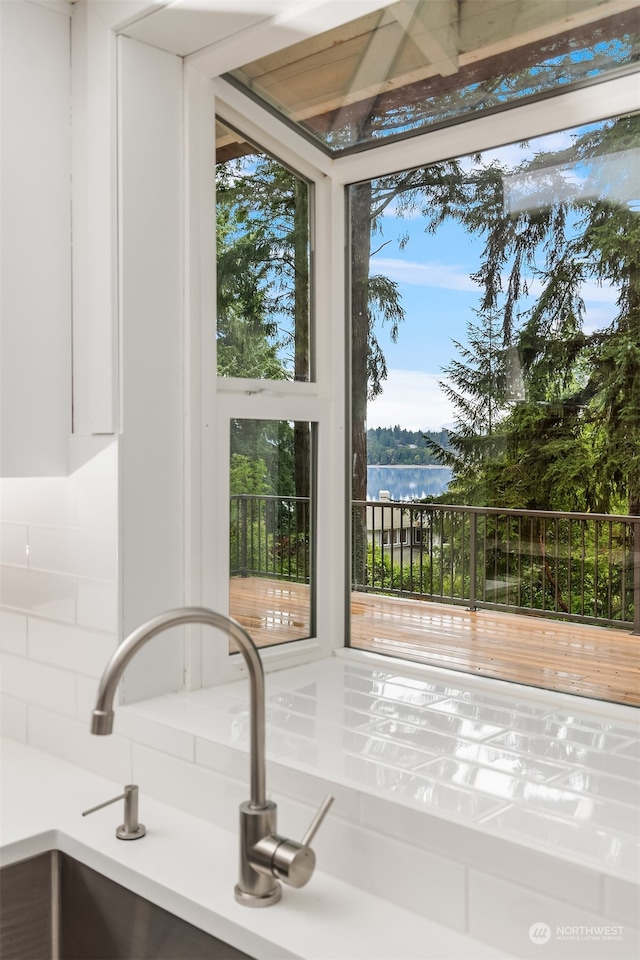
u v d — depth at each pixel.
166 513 1.75
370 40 1.70
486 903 1.11
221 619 1.13
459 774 1.33
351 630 2.18
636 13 1.50
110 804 1.42
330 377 2.16
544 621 1.84
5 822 1.45
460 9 1.58
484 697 1.82
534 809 1.19
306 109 1.95
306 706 1.71
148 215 1.71
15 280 1.67
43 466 1.72
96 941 1.37
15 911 1.39
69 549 1.75
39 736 1.84
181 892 1.22
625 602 1.72
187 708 1.66
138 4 1.57
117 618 1.66
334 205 2.14
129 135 1.67
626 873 1.00
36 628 1.83
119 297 1.67
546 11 1.55
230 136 1.90
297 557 2.10
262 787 1.20
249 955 1.14
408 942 1.11
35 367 1.71
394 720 1.63
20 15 1.65
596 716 1.69
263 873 1.18
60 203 1.73
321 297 2.15
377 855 1.23
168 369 1.75
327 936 1.12
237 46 1.66
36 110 1.68
